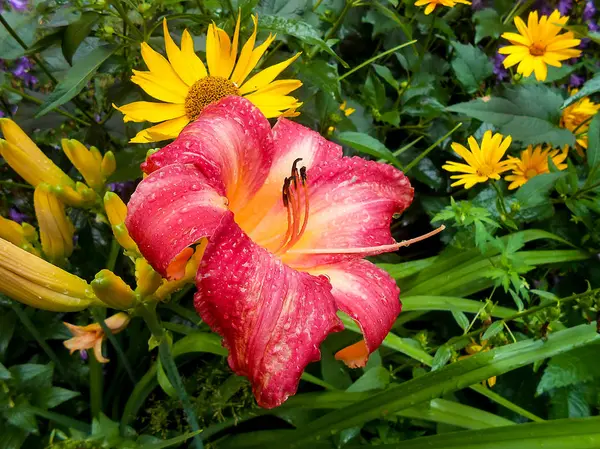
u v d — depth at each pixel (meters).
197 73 0.35
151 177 0.23
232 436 0.42
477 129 0.55
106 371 0.48
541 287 0.48
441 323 0.50
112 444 0.35
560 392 0.42
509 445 0.32
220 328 0.22
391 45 0.59
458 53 0.55
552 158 0.50
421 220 0.56
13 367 0.39
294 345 0.22
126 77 0.41
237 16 0.39
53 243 0.30
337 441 0.38
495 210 0.49
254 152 0.29
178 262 0.25
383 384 0.38
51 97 0.34
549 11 0.64
